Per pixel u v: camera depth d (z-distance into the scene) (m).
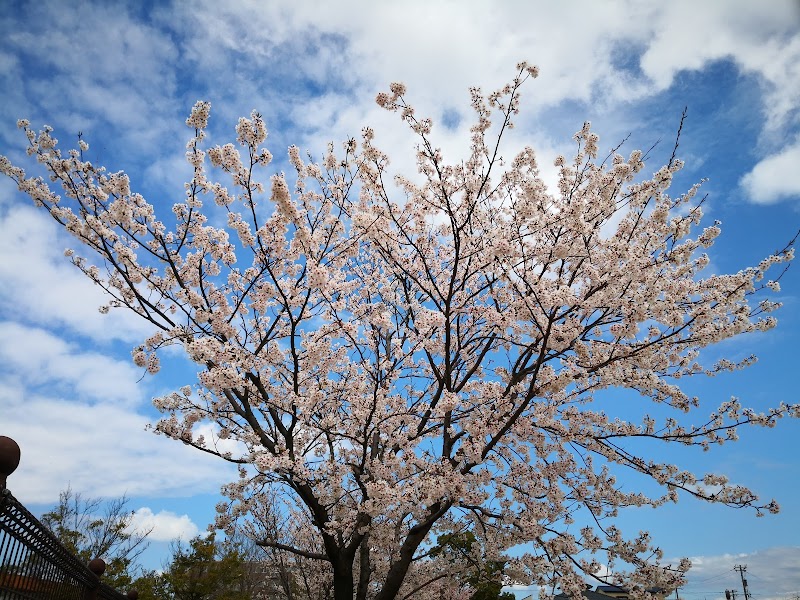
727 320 6.73
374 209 7.43
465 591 9.60
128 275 7.11
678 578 6.25
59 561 4.36
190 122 6.12
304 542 12.09
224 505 7.55
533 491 7.62
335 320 7.28
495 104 6.75
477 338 7.90
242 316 7.51
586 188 7.49
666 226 6.35
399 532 8.43
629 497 7.43
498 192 7.79
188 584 18.48
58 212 6.73
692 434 6.98
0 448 3.07
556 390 6.28
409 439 7.67
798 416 6.61
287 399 7.74
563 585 6.27
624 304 6.29
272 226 6.98
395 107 6.46
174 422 7.17
